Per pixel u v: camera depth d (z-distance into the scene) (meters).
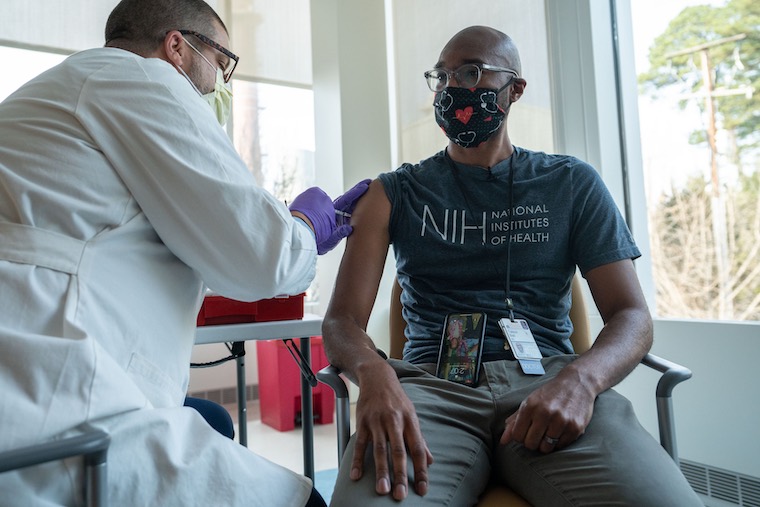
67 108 0.90
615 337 1.16
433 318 1.32
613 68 2.25
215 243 0.93
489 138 1.40
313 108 3.65
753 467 1.74
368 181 1.46
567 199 1.34
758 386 1.73
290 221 1.00
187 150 0.92
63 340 0.76
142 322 0.90
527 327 1.25
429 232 1.35
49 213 0.84
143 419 0.81
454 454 1.02
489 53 1.37
